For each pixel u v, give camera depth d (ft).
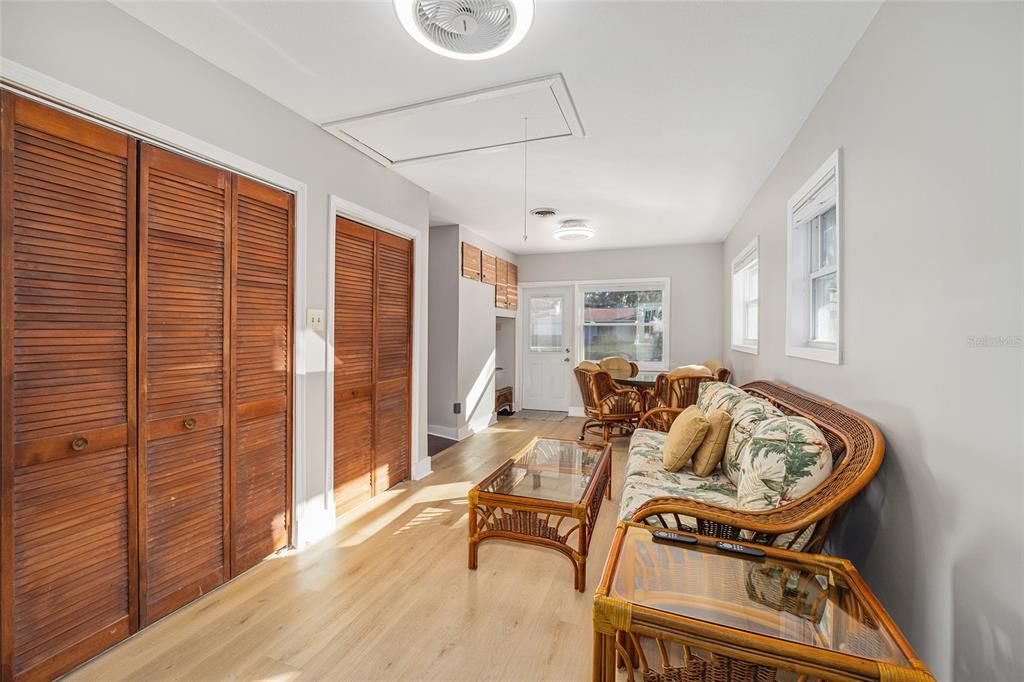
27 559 4.49
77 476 4.87
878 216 5.04
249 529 6.94
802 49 5.75
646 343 20.01
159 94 5.49
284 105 7.30
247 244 6.81
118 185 5.20
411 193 11.04
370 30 5.49
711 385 10.61
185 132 5.79
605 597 3.54
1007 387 3.17
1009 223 3.15
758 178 10.68
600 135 8.36
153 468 5.59
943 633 3.90
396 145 8.82
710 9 5.06
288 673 4.91
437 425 16.15
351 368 9.29
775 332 9.78
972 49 3.51
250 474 6.93
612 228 16.10
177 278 5.84
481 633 5.60
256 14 5.18
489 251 18.44
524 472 8.85
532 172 10.37
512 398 21.57
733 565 4.16
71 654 4.81
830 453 5.13
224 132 6.31
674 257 19.31
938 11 3.93
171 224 5.76
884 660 2.99
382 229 10.16
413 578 6.84
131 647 5.22
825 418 6.06
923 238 4.19
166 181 5.70
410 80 6.57
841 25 5.30
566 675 4.93
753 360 12.52
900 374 4.59
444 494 10.27
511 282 20.86
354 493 9.43
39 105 4.52
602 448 9.85
